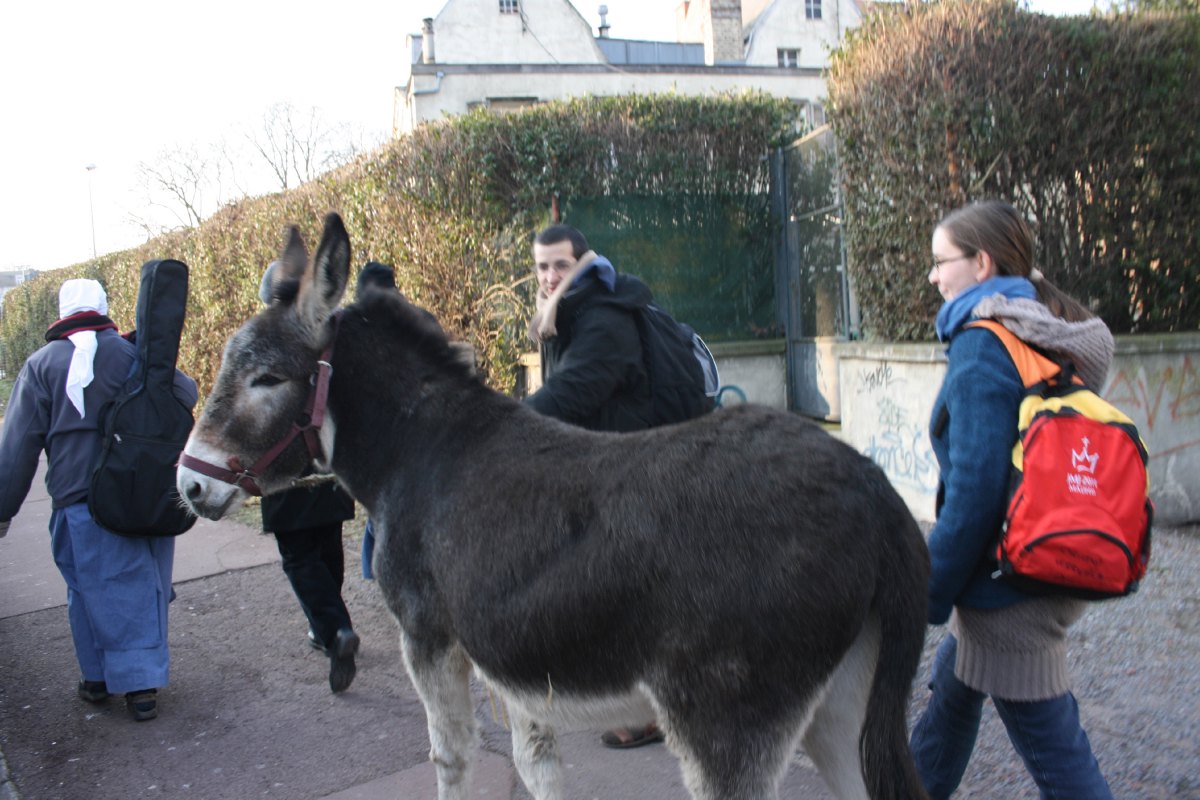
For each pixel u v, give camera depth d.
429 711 2.55
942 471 2.43
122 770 3.76
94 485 4.00
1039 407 2.17
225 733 4.07
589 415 3.25
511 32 28.83
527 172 9.11
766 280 9.91
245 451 2.62
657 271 9.62
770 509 1.97
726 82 24.47
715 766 1.96
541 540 2.15
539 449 2.37
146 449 4.06
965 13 6.06
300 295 2.60
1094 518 2.05
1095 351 2.29
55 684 4.75
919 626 2.03
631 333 3.26
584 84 23.05
